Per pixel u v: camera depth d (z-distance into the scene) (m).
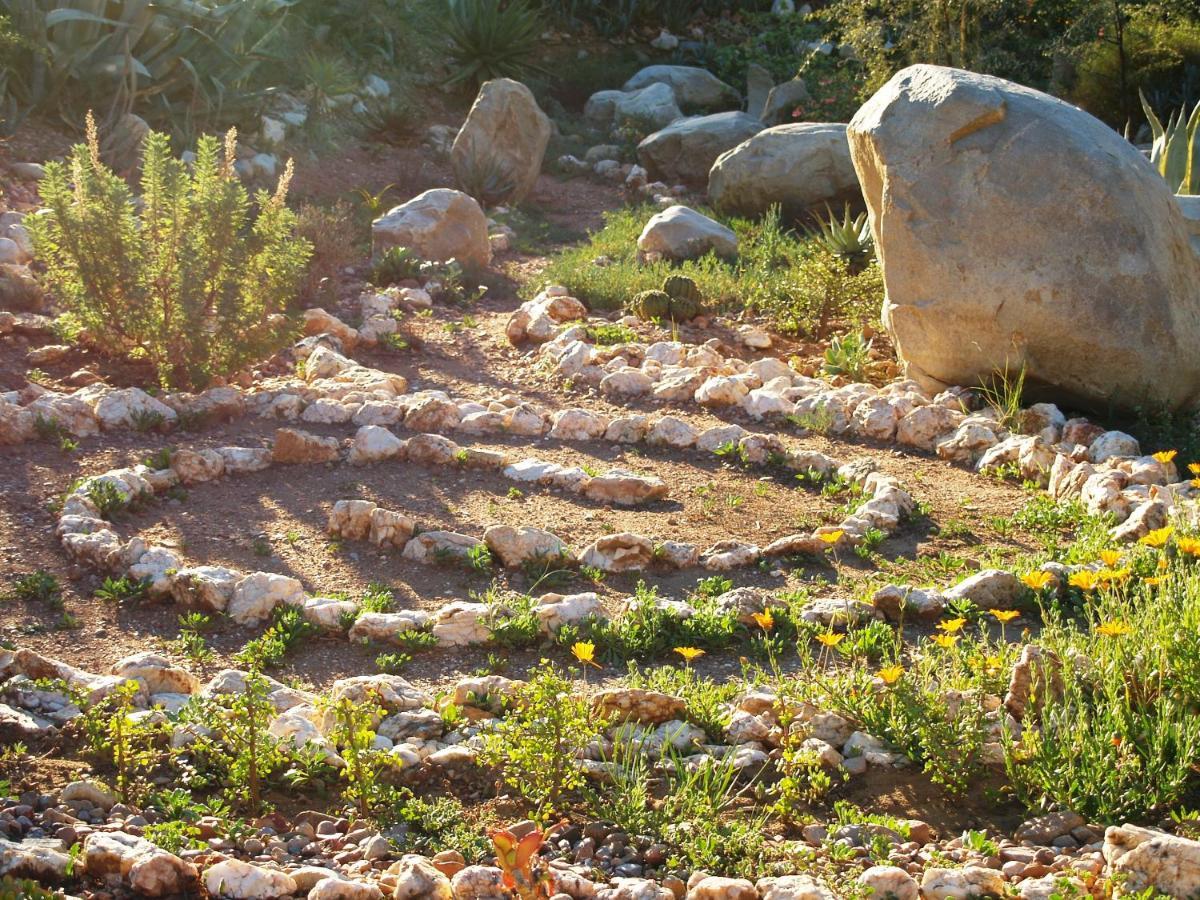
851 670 5.33
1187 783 4.22
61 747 4.46
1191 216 10.11
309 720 4.67
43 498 6.95
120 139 14.05
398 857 3.90
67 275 9.05
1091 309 8.49
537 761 4.21
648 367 9.96
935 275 8.95
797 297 11.61
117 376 9.12
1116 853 3.63
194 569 5.92
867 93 19.55
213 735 4.48
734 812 4.25
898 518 7.20
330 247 12.21
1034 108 8.83
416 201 13.45
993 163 8.72
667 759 4.50
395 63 20.88
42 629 5.57
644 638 5.62
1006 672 4.85
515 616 5.70
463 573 6.42
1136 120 19.86
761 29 27.22
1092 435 8.38
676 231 13.86
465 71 21.19
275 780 4.35
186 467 7.45
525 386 9.80
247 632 5.67
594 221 17.39
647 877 3.83
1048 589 5.98
